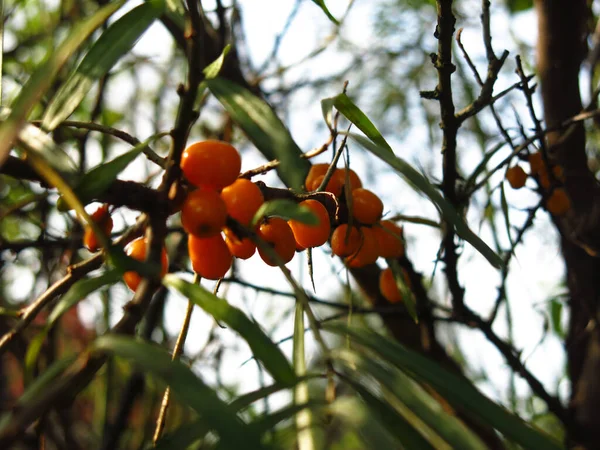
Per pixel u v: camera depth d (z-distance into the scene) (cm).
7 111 15
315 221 15
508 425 14
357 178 20
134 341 14
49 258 34
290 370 14
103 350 14
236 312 15
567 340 34
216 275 17
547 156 26
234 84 16
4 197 35
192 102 16
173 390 13
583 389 30
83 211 15
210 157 16
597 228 31
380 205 20
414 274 26
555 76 33
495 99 23
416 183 15
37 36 40
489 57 23
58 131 33
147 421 30
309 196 18
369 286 31
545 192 26
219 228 16
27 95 13
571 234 30
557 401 28
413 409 14
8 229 38
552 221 31
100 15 14
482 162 25
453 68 22
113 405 39
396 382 14
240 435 13
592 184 32
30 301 35
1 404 35
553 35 33
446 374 15
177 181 16
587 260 32
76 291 15
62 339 41
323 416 15
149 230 16
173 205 16
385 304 31
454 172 23
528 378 28
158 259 16
